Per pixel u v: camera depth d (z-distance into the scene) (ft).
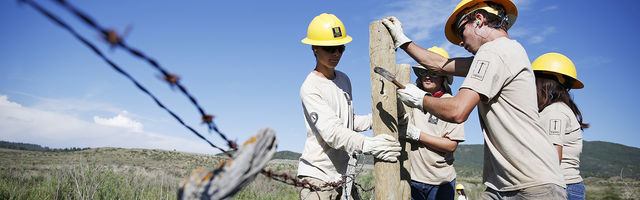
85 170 24.32
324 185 11.05
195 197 4.23
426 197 14.90
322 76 11.79
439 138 13.88
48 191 24.95
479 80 8.66
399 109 12.32
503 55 8.76
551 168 8.70
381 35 11.09
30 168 41.19
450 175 14.75
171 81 4.03
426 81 15.01
